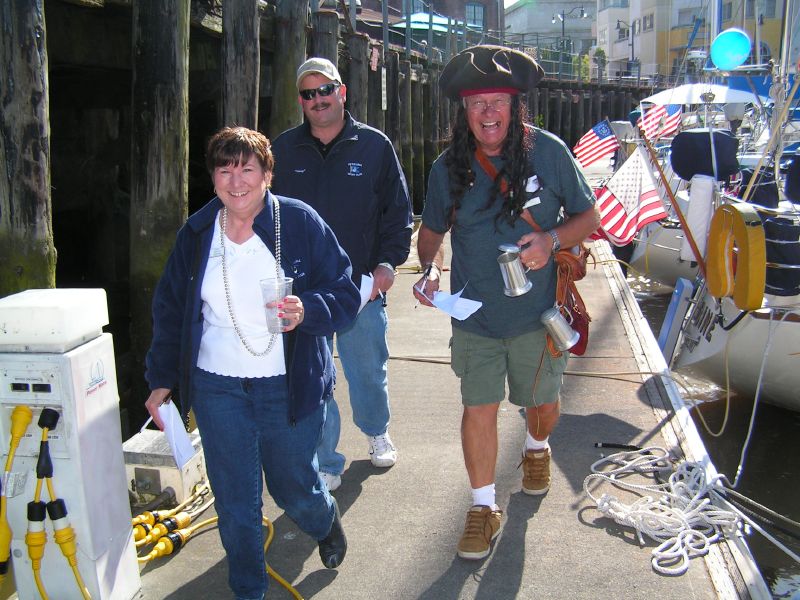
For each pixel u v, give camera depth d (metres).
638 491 3.73
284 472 2.73
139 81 5.20
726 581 3.00
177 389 2.87
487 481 3.25
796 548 4.58
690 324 6.65
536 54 30.45
